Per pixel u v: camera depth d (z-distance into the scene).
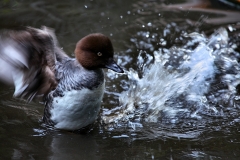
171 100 8.02
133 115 7.63
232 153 6.39
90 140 6.71
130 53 9.65
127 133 7.01
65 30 10.34
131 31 10.48
